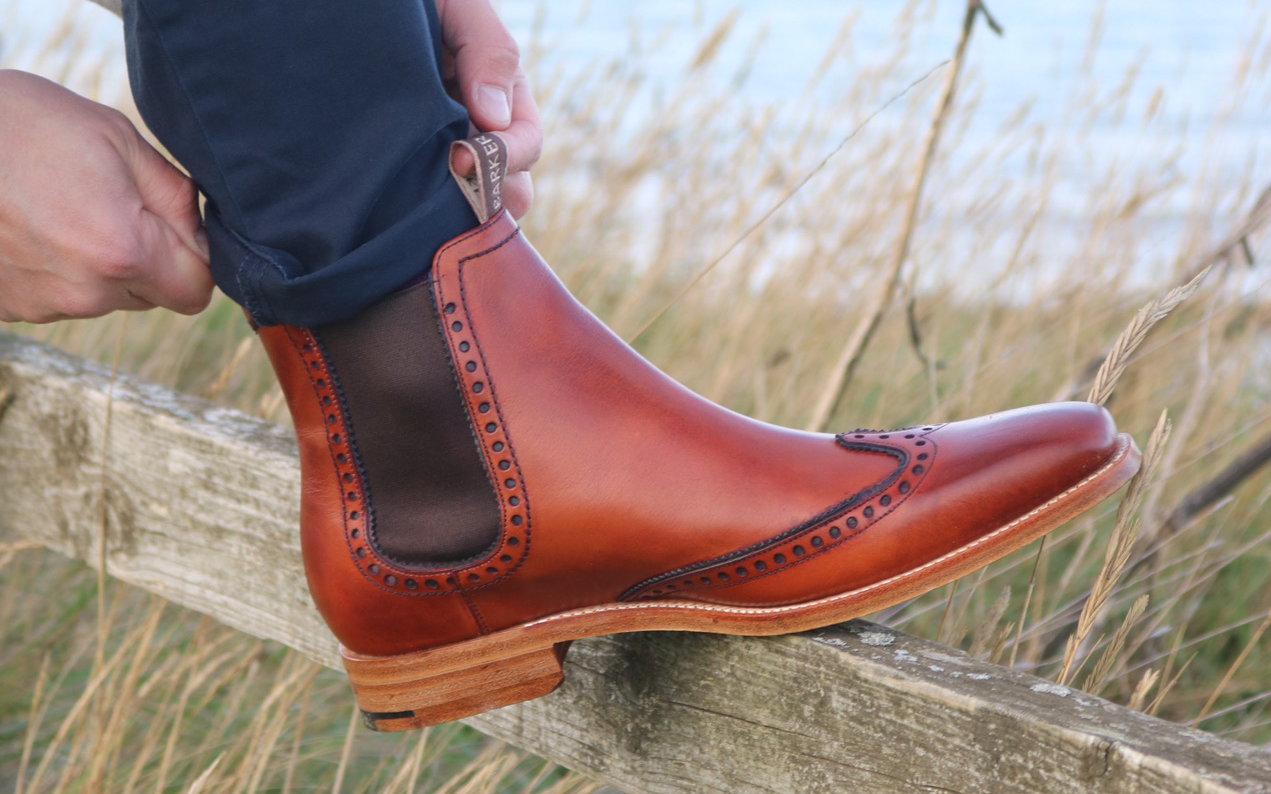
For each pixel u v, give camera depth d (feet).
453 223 2.39
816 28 45.55
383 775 5.07
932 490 2.40
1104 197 8.23
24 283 2.53
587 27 43.91
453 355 2.41
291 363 2.54
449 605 2.58
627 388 2.50
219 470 3.56
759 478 2.46
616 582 2.55
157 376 8.23
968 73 8.55
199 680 4.22
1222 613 6.23
